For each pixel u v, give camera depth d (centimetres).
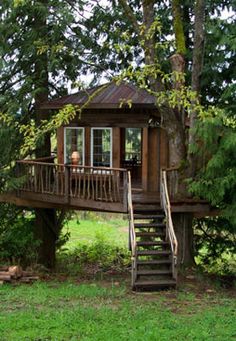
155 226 1327
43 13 1625
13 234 1716
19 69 1741
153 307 1073
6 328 927
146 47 1402
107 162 1594
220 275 1603
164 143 1584
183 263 1473
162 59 1678
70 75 1788
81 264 1888
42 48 1559
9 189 1599
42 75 1725
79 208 1555
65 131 1633
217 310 1060
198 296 1188
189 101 1419
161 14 1756
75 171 1506
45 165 1525
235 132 1302
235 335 909
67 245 2439
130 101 1334
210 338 889
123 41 1775
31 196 1573
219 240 1755
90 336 894
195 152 1377
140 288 1222
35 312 1019
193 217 1559
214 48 1623
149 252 1266
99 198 1401
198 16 1377
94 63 1816
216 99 1702
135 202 1381
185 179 1398
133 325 950
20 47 1684
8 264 1533
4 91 1731
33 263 1631
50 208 1712
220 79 1658
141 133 1606
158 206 1379
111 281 1355
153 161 1591
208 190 1328
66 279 1405
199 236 1770
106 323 959
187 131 1493
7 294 1160
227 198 1373
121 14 1794
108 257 2056
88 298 1138
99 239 2423
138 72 1327
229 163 1323
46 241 1830
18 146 1697
